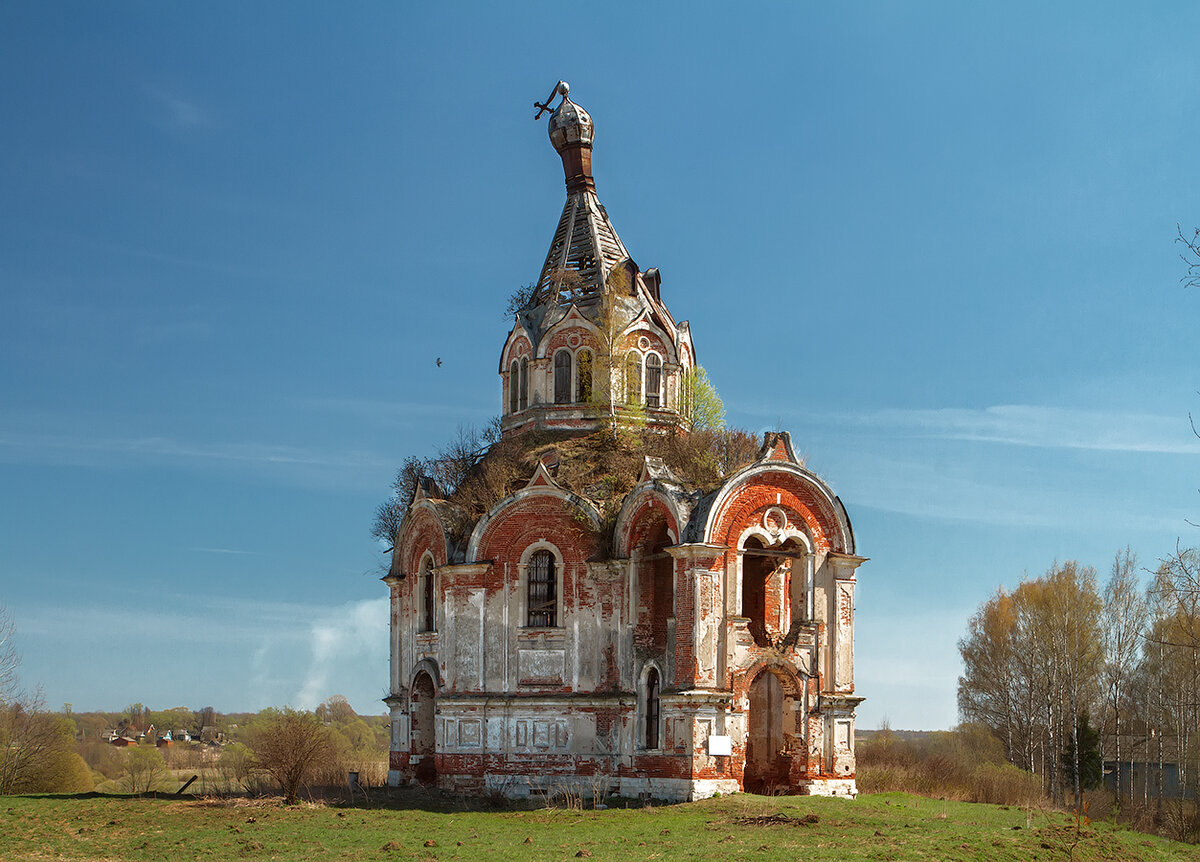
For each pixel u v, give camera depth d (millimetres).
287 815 39375
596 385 53469
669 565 47219
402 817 39094
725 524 44031
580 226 57969
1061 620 75625
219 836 34906
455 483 53969
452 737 47719
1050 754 76312
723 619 43500
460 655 48031
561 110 59531
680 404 55000
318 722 47188
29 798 44812
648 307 55031
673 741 42938
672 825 36062
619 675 46188
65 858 31422
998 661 85000
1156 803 66562
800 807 38438
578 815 39000
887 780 53281
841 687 45312
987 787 54438
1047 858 31438
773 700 47812
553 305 55469
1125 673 75750
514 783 46438
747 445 49906
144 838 34656
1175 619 67688
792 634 45156
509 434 55562
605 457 50656
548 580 48188
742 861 29531
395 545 54531
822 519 46250
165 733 170375
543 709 46781
